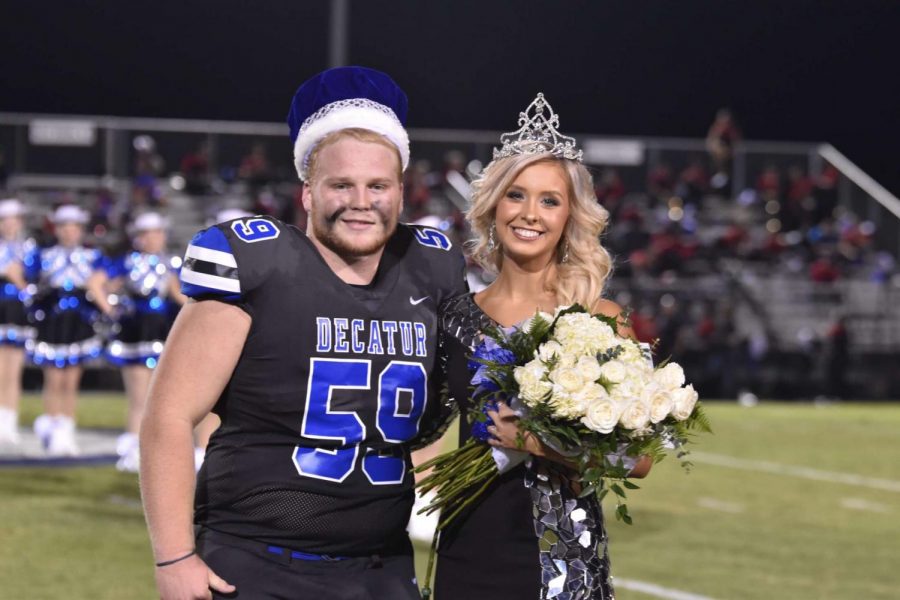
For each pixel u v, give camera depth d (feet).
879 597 25.98
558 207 13.82
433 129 111.86
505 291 14.11
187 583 11.28
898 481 43.16
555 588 12.95
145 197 71.87
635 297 74.74
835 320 77.05
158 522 11.32
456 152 78.38
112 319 39.06
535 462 13.16
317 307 11.91
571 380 12.22
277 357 11.78
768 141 114.32
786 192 84.53
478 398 12.92
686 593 25.73
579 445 12.40
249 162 75.20
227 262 11.71
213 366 11.62
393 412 12.12
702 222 83.15
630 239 79.66
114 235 69.26
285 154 75.77
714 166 84.33
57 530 30.01
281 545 11.88
